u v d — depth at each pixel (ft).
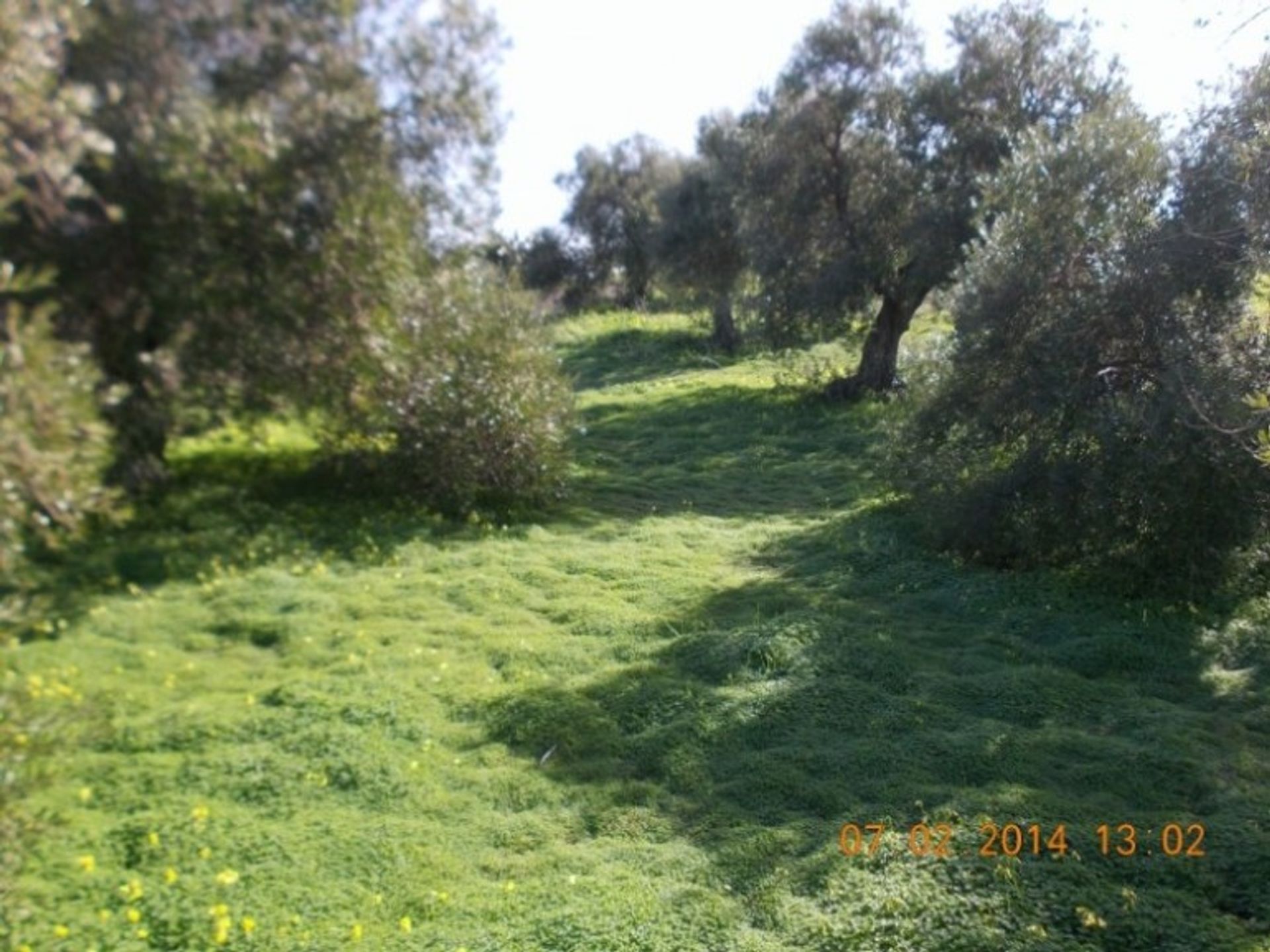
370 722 20.79
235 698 21.68
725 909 14.74
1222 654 24.62
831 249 61.52
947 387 33.04
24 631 23.40
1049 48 56.18
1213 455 26.48
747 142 63.82
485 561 31.99
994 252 32.09
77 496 9.70
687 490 46.21
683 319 105.81
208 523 30.63
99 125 22.61
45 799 17.39
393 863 16.19
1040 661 24.54
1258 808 17.17
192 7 25.03
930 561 32.27
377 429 33.60
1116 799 17.95
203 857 16.03
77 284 24.18
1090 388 29.66
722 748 20.21
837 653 24.25
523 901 15.14
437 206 31.96
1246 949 13.50
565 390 40.81
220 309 26.71
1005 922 14.14
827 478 47.83
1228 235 27.32
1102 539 28.91
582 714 21.39
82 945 13.87
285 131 26.58
